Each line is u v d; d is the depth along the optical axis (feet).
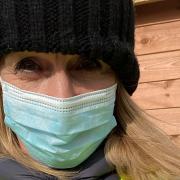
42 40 0.90
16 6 0.91
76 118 0.96
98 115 0.99
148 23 1.71
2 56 0.96
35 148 0.98
